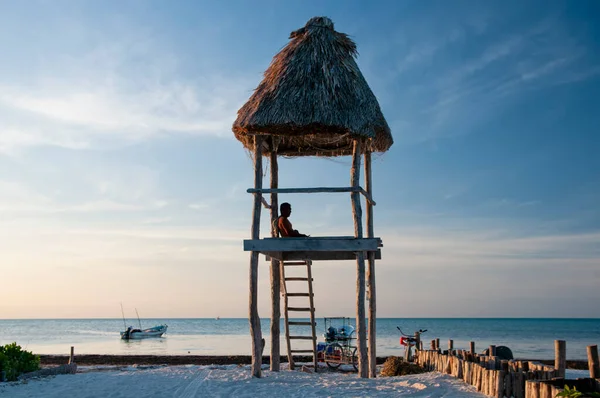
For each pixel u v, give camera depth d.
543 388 8.71
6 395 11.32
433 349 16.67
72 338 67.00
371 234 14.89
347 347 18.56
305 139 15.91
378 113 14.04
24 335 78.81
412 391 11.04
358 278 13.06
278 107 12.91
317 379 12.73
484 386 10.71
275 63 13.90
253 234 13.23
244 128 13.25
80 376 14.16
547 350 44.03
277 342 14.96
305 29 14.18
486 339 67.69
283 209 13.97
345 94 13.27
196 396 10.92
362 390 11.20
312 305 16.25
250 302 13.00
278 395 10.82
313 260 15.81
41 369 15.46
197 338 64.56
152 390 11.69
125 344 51.06
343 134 13.34
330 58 13.64
